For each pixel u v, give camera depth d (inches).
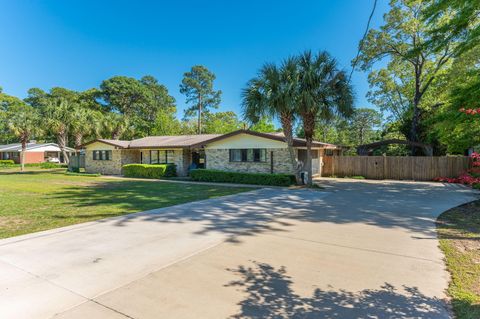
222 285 134.6
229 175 631.8
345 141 1499.8
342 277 142.6
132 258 169.8
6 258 169.9
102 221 264.7
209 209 322.0
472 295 122.3
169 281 138.9
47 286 133.3
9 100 2028.8
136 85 1834.4
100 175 860.6
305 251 181.9
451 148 491.2
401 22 764.6
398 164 675.4
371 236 213.9
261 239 208.2
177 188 528.7
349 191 472.7
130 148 852.6
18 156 1581.0
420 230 230.2
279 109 488.1
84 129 1133.1
